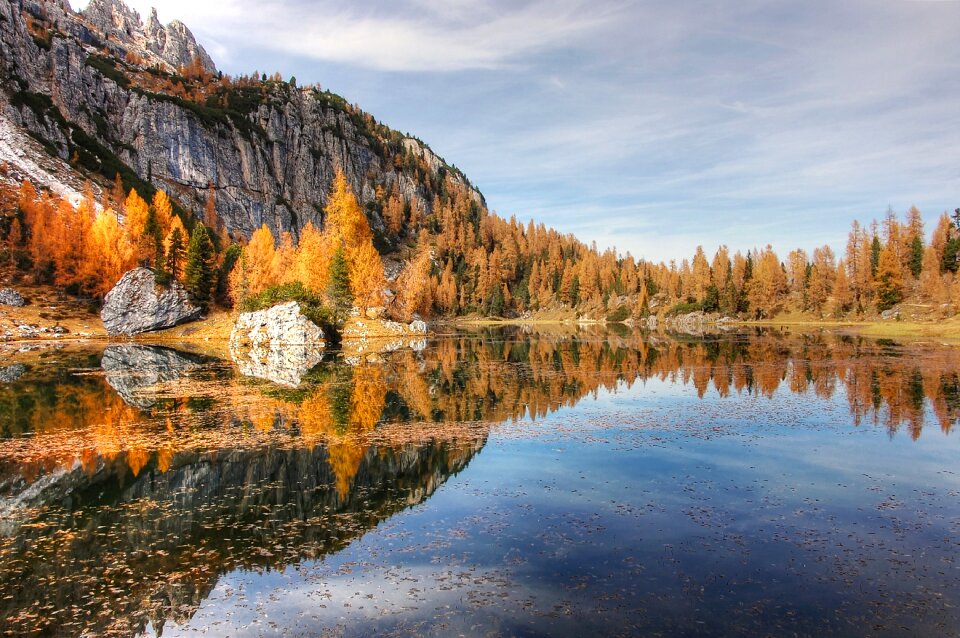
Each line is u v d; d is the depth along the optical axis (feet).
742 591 39.86
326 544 48.42
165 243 340.80
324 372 170.40
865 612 36.96
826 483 64.23
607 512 55.26
